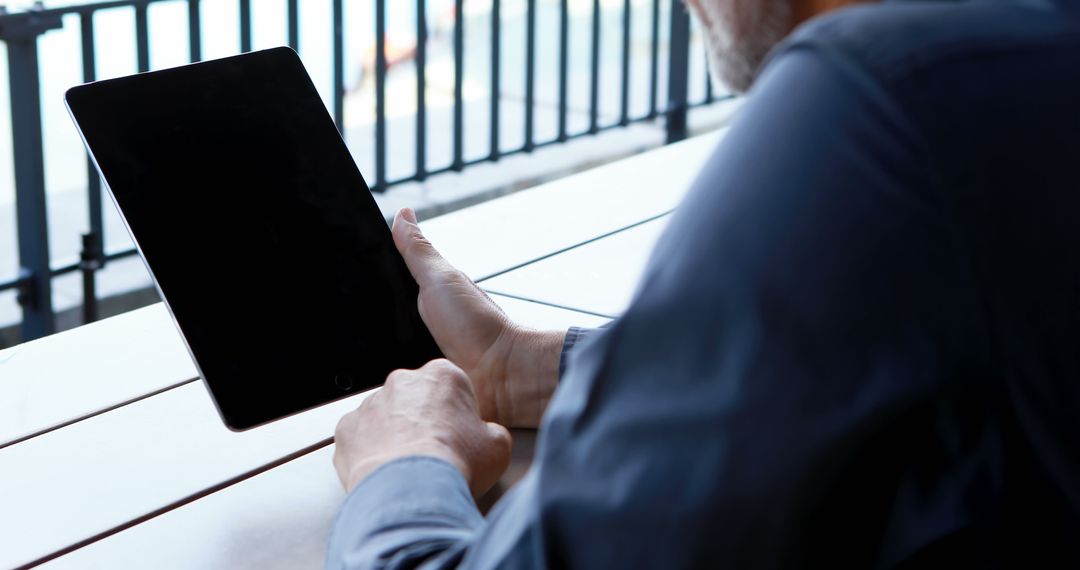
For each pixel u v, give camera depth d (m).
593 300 1.54
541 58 6.73
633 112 5.52
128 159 1.18
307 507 1.08
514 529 0.71
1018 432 0.68
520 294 1.55
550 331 1.24
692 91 5.45
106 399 1.28
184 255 1.17
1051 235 0.67
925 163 0.64
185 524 1.05
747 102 0.69
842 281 0.63
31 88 3.17
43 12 3.14
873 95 0.64
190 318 1.14
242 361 1.15
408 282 1.26
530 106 4.57
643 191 2.01
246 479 1.13
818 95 0.65
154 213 1.17
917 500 0.69
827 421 0.63
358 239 1.26
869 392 0.63
